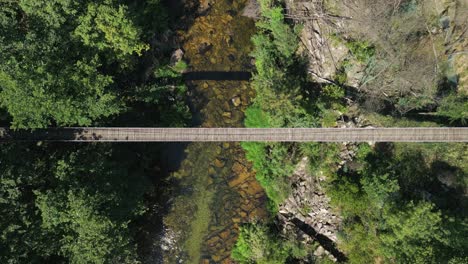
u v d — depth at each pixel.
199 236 39.69
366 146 36.34
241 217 39.56
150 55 38.34
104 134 35.19
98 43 30.34
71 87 30.56
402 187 34.59
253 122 38.81
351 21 35.09
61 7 28.59
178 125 38.38
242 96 39.62
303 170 38.12
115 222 31.00
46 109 29.89
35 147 33.75
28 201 30.56
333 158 37.09
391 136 34.84
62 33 29.12
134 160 38.19
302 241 38.00
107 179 32.59
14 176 29.28
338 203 35.81
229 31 39.59
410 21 33.56
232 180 39.75
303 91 37.19
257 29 39.16
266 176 38.62
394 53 34.28
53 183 31.55
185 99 39.50
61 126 33.84
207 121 39.53
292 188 38.28
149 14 37.03
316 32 36.69
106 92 32.00
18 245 29.05
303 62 37.56
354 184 35.31
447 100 33.69
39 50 28.50
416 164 35.28
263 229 38.19
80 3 29.03
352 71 36.62
